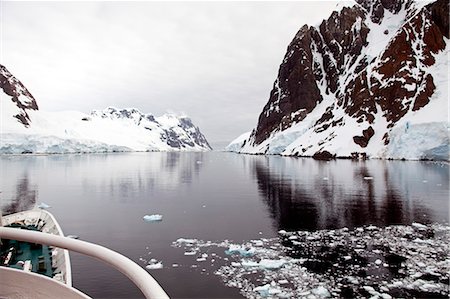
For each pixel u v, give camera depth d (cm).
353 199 2281
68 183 3450
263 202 2248
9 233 252
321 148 7375
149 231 1505
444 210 1886
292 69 11188
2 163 6412
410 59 7144
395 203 2106
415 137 5722
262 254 1170
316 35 11431
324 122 8506
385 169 4278
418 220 1659
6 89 13262
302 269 1017
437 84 6462
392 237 1367
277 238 1377
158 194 2680
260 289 866
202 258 1129
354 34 10506
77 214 1891
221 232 1480
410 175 3575
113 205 2181
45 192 2802
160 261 1102
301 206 2075
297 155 8062
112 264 209
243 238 1380
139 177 4091
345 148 6869
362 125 7075
